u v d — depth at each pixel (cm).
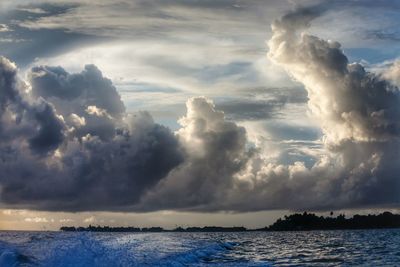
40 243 3981
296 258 4800
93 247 3456
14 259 3067
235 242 8844
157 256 4016
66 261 3038
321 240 10012
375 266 3931
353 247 6944
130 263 3173
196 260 4359
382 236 12631
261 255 5197
